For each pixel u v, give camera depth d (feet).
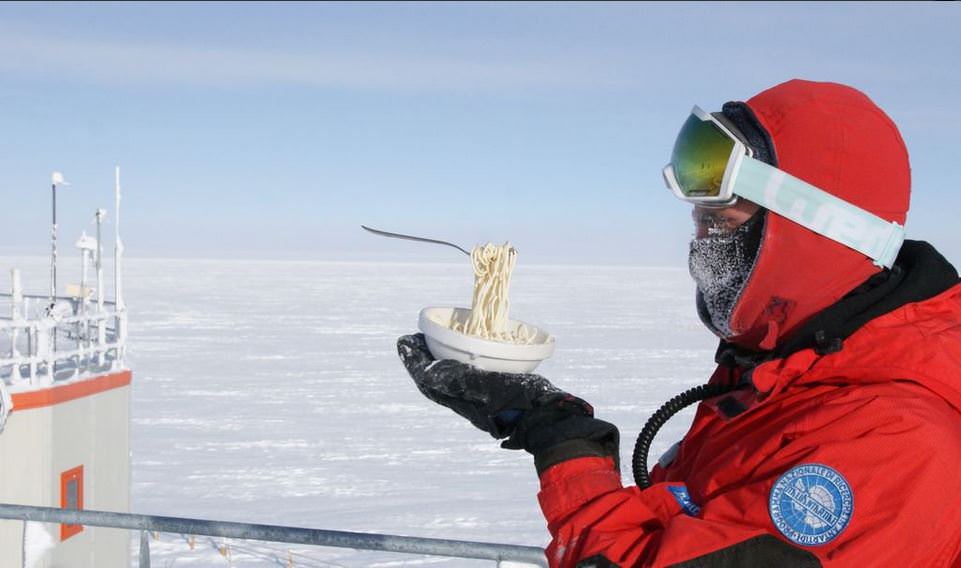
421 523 66.74
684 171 4.52
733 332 4.59
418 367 5.32
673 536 3.81
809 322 4.24
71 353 29.53
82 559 29.22
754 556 3.64
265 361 170.81
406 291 443.73
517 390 4.94
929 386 3.87
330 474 82.64
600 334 246.68
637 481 4.97
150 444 93.61
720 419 4.62
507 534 64.44
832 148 4.13
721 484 4.19
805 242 4.15
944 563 3.66
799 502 3.70
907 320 4.07
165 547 55.98
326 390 136.05
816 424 3.92
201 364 164.45
